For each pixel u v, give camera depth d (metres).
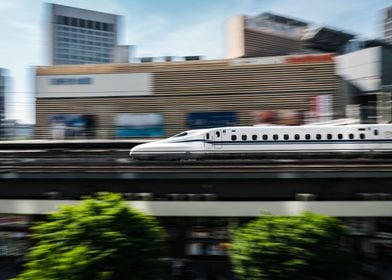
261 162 23.12
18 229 24.52
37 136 52.22
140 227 17.00
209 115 50.94
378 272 21.41
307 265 16.50
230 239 23.31
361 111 46.38
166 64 51.78
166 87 51.59
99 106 52.22
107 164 23.52
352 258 17.91
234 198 23.34
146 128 51.69
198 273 22.30
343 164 22.72
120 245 15.95
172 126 51.38
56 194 23.88
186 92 51.22
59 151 35.44
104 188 23.69
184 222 23.88
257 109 50.19
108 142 44.34
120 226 16.59
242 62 50.59
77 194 23.92
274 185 22.98
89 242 15.89
